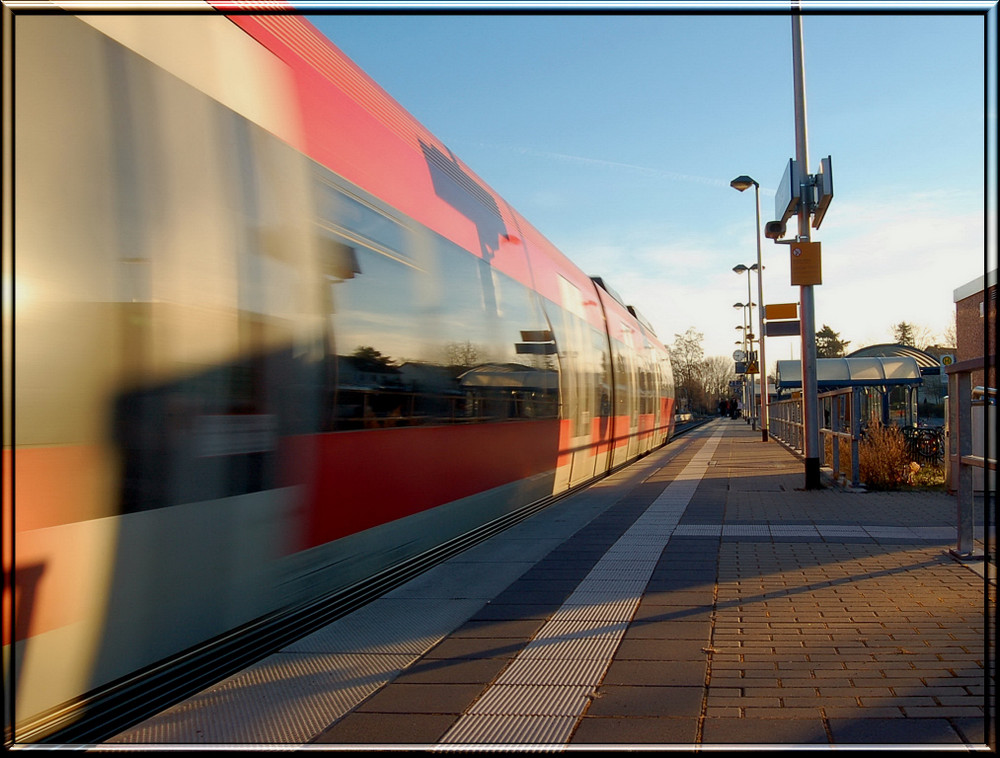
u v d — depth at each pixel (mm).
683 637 4863
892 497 11641
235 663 4258
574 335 12773
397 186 6570
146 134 3766
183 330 3877
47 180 3227
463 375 7645
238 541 4242
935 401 38750
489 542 8273
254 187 4547
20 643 3002
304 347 4906
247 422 4324
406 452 6332
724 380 119375
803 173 12930
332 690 4062
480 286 8336
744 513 10180
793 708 3684
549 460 10922
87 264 3369
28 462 3049
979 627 4895
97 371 3381
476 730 3555
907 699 3752
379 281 6004
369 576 5820
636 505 11234
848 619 5137
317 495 5020
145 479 3604
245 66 4645
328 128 5562
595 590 6156
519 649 4734
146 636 3631
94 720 3340
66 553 3199
